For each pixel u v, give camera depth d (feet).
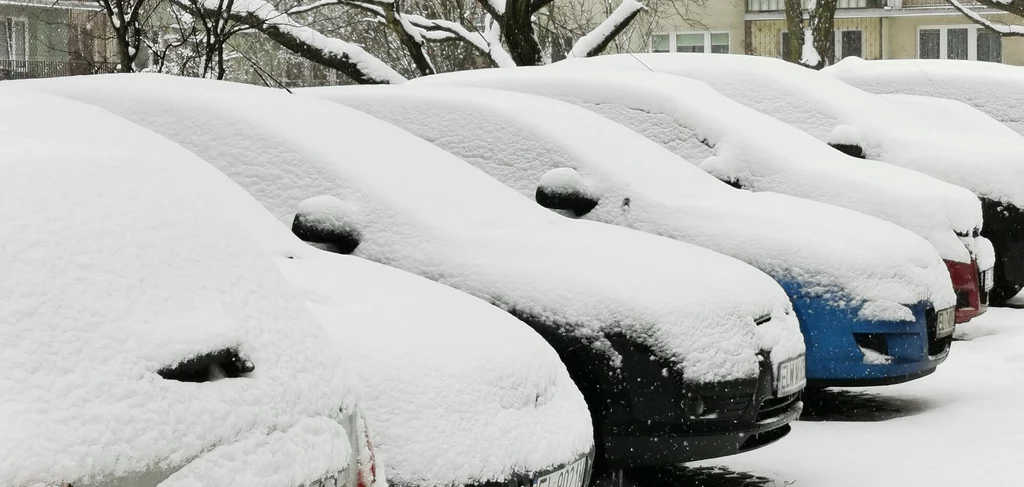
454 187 19.71
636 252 18.51
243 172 19.16
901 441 21.27
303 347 9.81
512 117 23.99
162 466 8.02
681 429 16.67
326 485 9.28
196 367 8.68
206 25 40.19
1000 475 18.53
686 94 29.66
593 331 16.88
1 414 7.39
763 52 143.74
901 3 144.15
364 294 14.25
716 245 22.54
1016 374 27.17
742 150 28.53
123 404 7.99
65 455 7.45
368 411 11.83
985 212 34.45
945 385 26.37
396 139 20.77
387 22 56.08
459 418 12.22
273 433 8.92
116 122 16.78
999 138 39.19
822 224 23.52
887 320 22.39
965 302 28.73
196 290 9.29
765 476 19.19
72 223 8.95
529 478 12.55
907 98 42.42
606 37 57.11
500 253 17.90
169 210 9.89
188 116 19.74
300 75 83.87
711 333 17.06
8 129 12.25
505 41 60.44
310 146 19.17
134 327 8.53
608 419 16.79
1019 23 139.33
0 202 8.72
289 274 14.70
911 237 24.52
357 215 18.37
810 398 25.53
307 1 63.67
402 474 11.68
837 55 146.72
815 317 22.36
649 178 23.61
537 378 13.57
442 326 13.41
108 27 46.98
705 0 116.57
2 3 85.56
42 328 8.02
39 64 88.22
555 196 22.27
